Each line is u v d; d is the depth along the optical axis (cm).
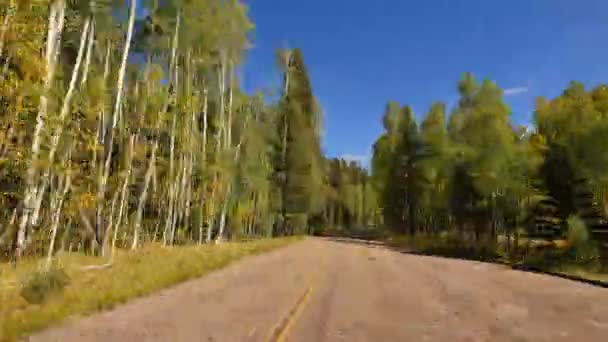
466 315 916
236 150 3838
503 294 1235
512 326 814
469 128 3506
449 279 1586
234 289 1245
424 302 1073
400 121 5472
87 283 1190
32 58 1415
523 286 1436
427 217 5597
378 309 967
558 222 3156
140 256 2039
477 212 3706
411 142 5238
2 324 718
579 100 3173
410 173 5231
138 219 2614
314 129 6456
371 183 5991
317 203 6556
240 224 4419
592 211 2792
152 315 870
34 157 1507
